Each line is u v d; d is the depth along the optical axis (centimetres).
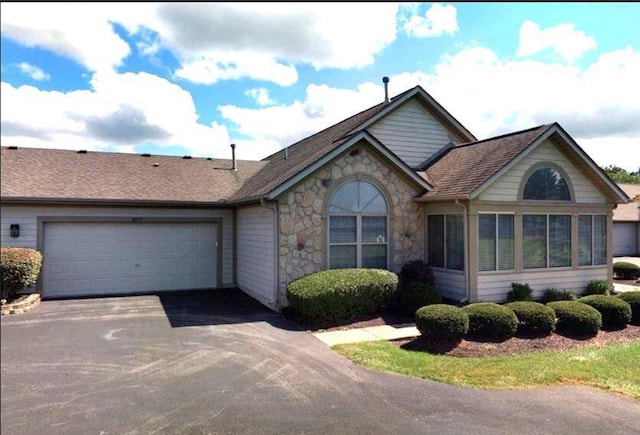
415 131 1457
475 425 469
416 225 1213
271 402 527
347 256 1119
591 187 1256
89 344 774
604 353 730
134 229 1372
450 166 1315
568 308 857
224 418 482
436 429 459
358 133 1097
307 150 1509
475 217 1085
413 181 1191
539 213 1177
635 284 1606
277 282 1046
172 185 1499
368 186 1146
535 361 684
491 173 1080
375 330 884
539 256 1177
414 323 938
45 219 1263
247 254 1330
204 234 1453
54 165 1462
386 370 645
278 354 721
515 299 1095
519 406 520
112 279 1345
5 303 1058
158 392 555
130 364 666
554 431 455
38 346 759
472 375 624
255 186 1345
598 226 1275
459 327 762
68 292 1298
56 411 496
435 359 695
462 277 1103
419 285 1038
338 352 732
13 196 1189
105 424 464
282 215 1048
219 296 1291
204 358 697
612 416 493
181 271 1423
